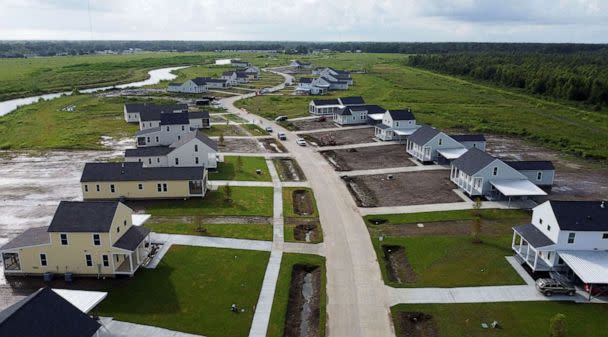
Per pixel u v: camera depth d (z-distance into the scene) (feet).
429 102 504.43
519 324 124.88
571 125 400.06
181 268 153.38
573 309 131.85
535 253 152.05
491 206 212.64
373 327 123.95
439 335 120.67
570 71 633.61
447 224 192.44
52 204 211.61
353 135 358.23
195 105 482.69
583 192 236.63
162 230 182.19
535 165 237.66
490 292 140.87
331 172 265.34
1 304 131.03
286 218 198.08
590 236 148.66
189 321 124.98
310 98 529.04
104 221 143.74
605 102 488.44
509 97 551.59
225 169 264.72
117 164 217.97
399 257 165.99
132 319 124.88
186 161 257.55
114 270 145.69
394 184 244.63
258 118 421.18
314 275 153.79
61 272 146.30
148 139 316.81
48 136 339.36
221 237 177.27
